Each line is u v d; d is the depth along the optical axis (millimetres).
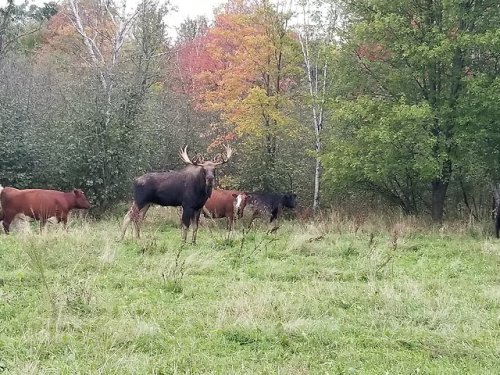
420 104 15875
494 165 16359
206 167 13359
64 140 17719
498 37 14922
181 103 23453
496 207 16938
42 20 25328
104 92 18172
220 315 6863
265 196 17922
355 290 8320
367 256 10891
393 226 15195
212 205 16125
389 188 18953
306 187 20938
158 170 21625
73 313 6891
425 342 6258
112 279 8727
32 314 6840
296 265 10250
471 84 15234
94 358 5633
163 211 18312
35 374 5047
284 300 7477
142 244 11703
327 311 7398
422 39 16375
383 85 17188
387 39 16641
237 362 5727
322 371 5551
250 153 19984
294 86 22312
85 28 22969
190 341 6203
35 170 17859
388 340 6371
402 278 9383
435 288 8805
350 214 17969
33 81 25734
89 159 17453
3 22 20047
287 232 14602
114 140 17812
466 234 15164
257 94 18562
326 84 20984
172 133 22094
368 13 17484
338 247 11844
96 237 12008
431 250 12367
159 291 8164
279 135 19969
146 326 6336
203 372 5473
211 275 9398
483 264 10945
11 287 8039
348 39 17531
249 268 9852
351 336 6539
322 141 19688
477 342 6258
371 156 16359
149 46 20969
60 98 22625
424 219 17250
